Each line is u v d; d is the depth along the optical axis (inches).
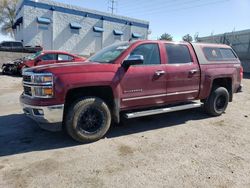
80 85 161.3
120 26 1207.6
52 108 155.9
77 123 166.9
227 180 129.4
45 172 133.2
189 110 274.4
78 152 159.0
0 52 760.3
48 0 971.9
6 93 368.5
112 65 176.2
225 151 165.6
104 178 128.3
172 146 171.8
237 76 259.9
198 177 131.6
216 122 231.8
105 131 179.6
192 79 219.6
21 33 1007.0
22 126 209.0
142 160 149.5
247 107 300.8
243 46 1093.8
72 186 120.3
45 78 154.9
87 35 1105.4
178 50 214.4
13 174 130.3
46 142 174.7
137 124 220.4
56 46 1021.8
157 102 201.6
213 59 239.8
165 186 122.3
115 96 175.9
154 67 194.2
